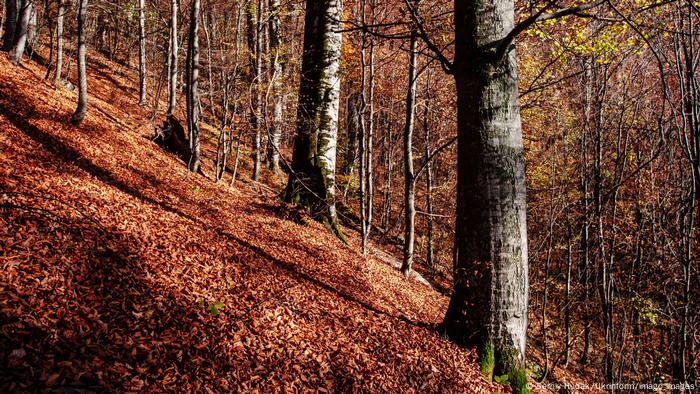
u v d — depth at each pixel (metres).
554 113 12.99
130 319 4.31
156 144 15.12
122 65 30.67
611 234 11.78
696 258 9.16
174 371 3.90
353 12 12.89
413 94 10.75
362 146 11.55
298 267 7.96
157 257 5.76
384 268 11.73
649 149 12.01
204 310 4.97
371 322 6.36
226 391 3.97
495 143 5.46
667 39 6.73
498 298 5.58
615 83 12.27
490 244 5.52
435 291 13.09
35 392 3.08
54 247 4.75
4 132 8.05
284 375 4.44
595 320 12.71
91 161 9.26
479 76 5.47
